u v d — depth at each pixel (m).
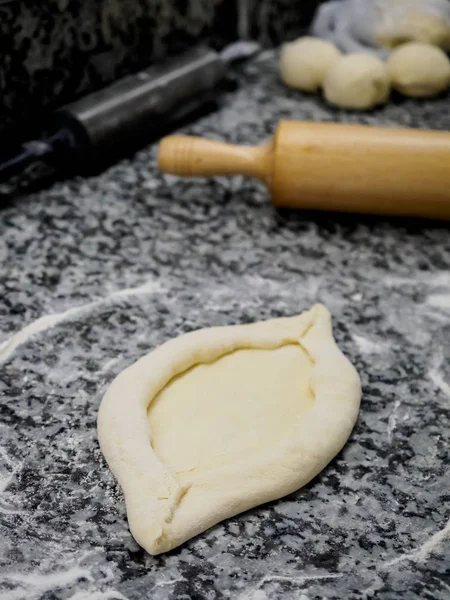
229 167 0.51
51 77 0.58
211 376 0.39
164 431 0.36
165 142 0.52
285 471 0.34
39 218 0.53
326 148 0.49
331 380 0.38
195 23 0.68
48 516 0.34
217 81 0.63
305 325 0.42
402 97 0.67
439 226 0.53
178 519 0.32
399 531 0.34
